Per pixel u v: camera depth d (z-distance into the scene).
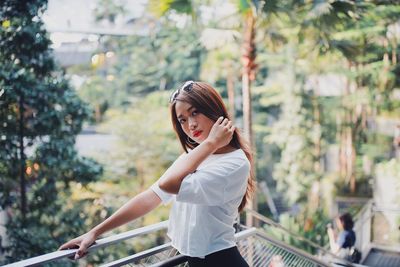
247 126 6.61
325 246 7.84
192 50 13.15
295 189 11.66
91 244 1.43
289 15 5.85
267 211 12.52
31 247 5.06
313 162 11.81
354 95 10.55
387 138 11.23
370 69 9.94
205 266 1.42
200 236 1.38
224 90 13.16
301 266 3.21
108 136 12.48
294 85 11.73
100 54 13.09
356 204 11.15
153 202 1.46
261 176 13.15
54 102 5.32
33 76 5.07
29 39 5.01
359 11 5.94
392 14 8.16
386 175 9.93
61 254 1.36
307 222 9.75
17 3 4.92
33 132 5.23
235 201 1.40
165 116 10.33
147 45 13.66
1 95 4.86
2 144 5.03
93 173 5.66
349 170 11.63
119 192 9.03
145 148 9.79
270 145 13.27
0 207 5.12
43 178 5.46
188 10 6.05
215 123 1.34
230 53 8.68
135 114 10.44
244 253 2.56
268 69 13.14
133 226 7.30
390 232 7.97
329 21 5.81
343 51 6.73
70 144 5.59
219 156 1.43
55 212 5.55
